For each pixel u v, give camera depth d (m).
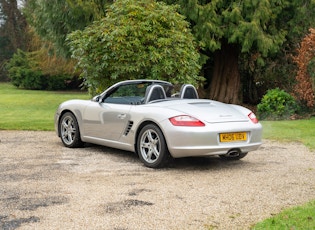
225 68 17.45
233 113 6.33
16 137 9.27
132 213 4.12
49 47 23.16
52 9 16.55
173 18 9.84
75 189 4.96
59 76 35.34
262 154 7.44
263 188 5.09
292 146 8.27
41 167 6.16
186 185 5.21
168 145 5.96
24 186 5.08
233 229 3.72
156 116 6.12
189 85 7.11
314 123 11.53
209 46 14.52
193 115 5.99
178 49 9.54
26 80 35.28
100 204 4.39
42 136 9.45
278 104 13.59
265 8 14.09
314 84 12.87
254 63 17.92
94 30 9.48
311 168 6.28
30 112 16.25
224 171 6.04
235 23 14.63
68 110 7.89
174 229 3.71
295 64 16.39
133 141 6.52
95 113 7.24
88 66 9.47
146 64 9.34
